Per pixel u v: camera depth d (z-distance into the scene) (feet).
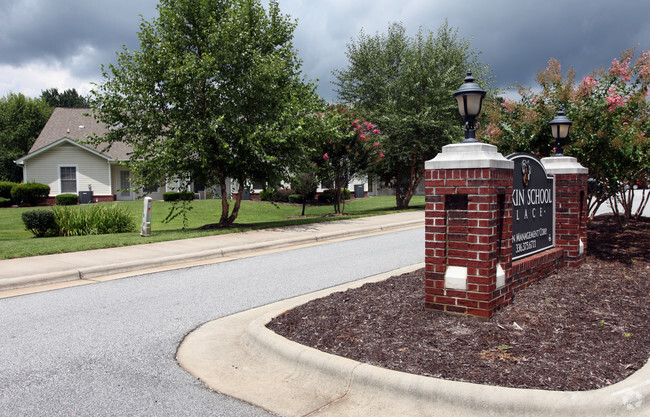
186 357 14.55
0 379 12.96
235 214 52.60
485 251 14.96
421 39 75.05
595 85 27.43
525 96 28.99
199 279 26.55
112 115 46.44
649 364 11.54
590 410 9.82
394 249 35.88
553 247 23.00
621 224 35.04
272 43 50.49
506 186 16.33
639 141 25.16
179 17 46.32
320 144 59.11
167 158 43.96
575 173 22.84
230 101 47.14
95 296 22.86
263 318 16.65
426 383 10.84
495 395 10.21
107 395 11.94
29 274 26.43
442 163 15.51
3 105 152.15
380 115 75.25
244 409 11.16
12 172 142.72
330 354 12.84
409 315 15.99
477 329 14.38
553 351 12.75
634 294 18.24
